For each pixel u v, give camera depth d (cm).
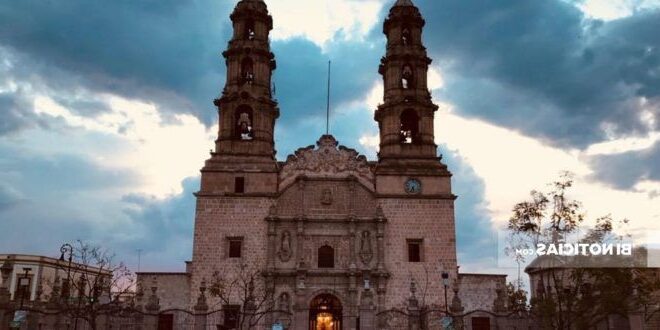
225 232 6275
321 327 6100
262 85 6900
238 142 6644
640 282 4650
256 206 6375
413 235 6338
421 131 6788
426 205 6444
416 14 7312
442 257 6266
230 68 6981
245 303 5259
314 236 6303
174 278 6219
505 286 6222
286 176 6544
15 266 9288
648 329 6047
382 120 6944
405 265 6222
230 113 6756
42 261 9419
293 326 5934
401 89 6969
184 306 6106
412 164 6612
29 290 9212
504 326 5259
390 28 7294
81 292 5166
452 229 6369
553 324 4825
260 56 6994
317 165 6581
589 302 4559
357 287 6088
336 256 6244
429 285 6166
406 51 7081
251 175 6488
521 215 4631
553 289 6053
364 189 6512
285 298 6028
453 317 5234
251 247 6234
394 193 6456
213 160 6550
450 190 6519
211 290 5591
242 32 7112
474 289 6216
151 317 5531
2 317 5016
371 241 6284
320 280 6128
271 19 7319
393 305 6072
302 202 6412
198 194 6375
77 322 5328
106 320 5588
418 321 5494
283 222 6316
